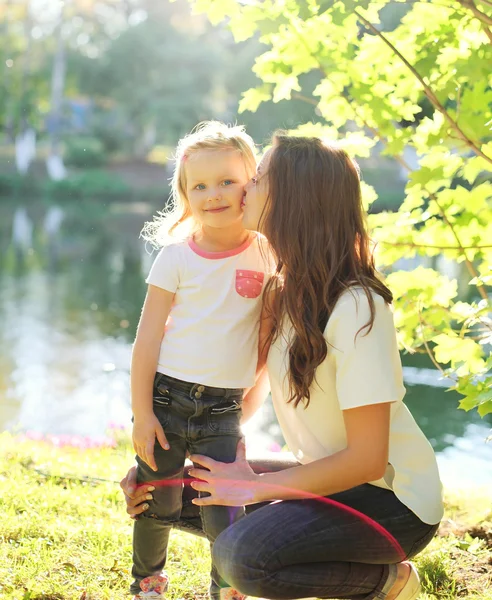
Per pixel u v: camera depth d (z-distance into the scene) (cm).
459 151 307
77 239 2342
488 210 306
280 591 217
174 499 251
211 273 246
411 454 229
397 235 312
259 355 254
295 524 218
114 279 1692
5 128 4141
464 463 638
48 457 463
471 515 372
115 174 4044
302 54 311
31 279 1641
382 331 220
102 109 4516
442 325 313
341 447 230
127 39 4084
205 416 244
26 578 272
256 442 688
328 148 231
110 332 1188
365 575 228
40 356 1026
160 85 4162
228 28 304
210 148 247
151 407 244
